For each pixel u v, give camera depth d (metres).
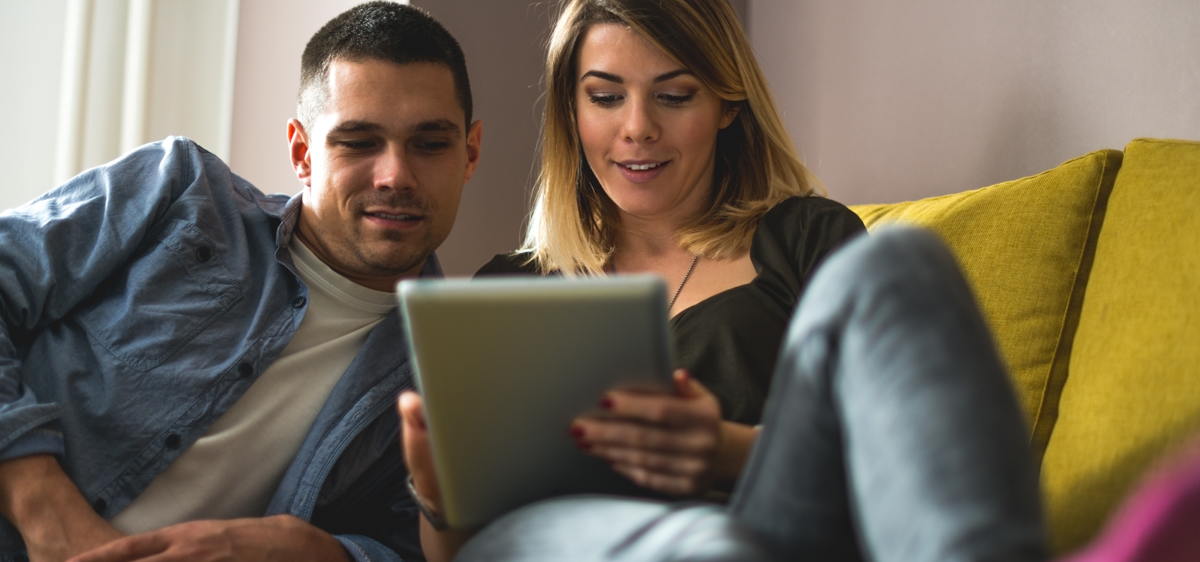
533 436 0.77
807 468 0.62
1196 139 1.34
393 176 1.30
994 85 1.70
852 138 2.08
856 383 0.58
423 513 0.95
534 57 2.17
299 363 1.35
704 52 1.38
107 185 1.36
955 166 1.79
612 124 1.40
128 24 2.11
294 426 1.33
